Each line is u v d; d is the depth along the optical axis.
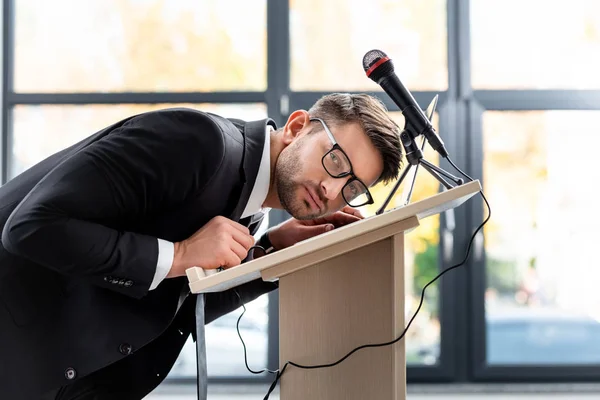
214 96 4.39
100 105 4.42
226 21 4.43
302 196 1.47
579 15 4.37
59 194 1.24
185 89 4.41
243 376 4.24
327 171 1.44
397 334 1.19
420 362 4.32
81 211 1.25
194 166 1.32
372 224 1.12
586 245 4.33
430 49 4.41
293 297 1.23
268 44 4.41
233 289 1.68
